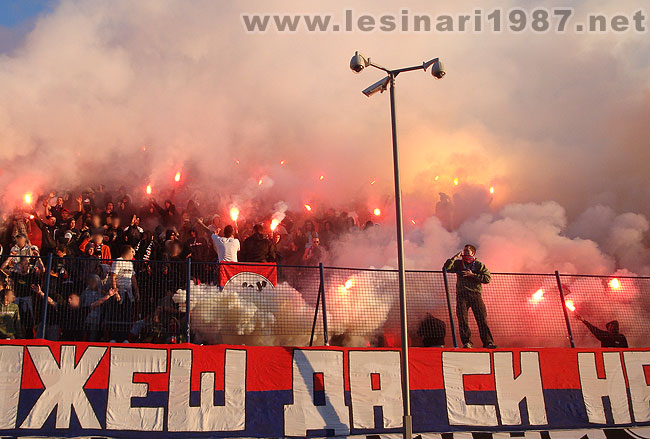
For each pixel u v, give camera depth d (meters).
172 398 11.31
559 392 12.81
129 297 11.87
